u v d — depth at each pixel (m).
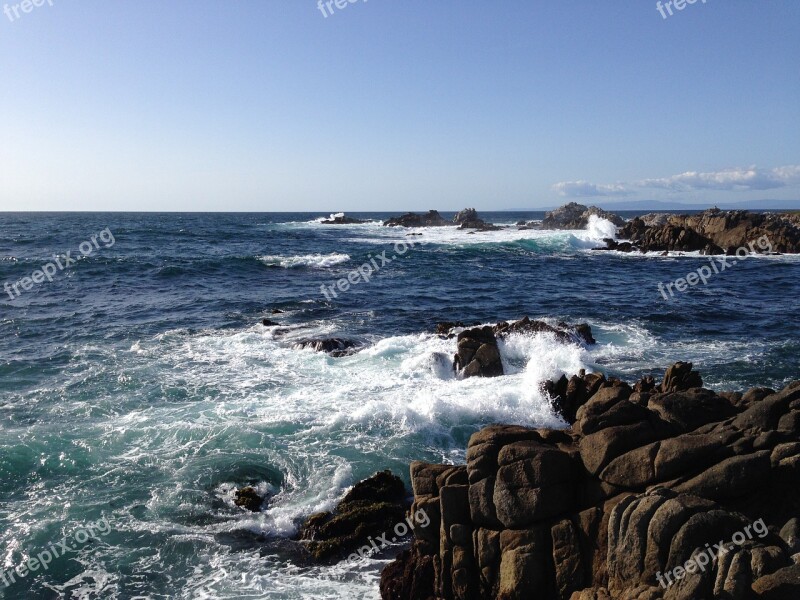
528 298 32.06
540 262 49.75
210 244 61.38
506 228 93.12
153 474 12.04
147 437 13.53
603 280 39.44
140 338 22.20
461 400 14.98
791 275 41.69
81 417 14.66
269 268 41.84
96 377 17.61
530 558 7.80
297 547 9.97
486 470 8.46
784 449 7.82
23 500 11.12
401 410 14.44
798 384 9.19
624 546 7.22
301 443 13.27
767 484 7.71
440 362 18.12
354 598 8.70
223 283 35.47
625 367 19.09
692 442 8.08
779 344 22.02
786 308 29.08
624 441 8.33
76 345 21.12
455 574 8.21
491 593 8.07
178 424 14.10
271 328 23.78
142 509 10.89
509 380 17.16
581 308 29.16
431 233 82.94
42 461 12.41
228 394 16.27
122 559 9.57
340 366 18.77
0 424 14.12
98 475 11.97
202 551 9.80
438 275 40.88
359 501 10.86
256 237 72.94
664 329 24.58
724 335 23.58
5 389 16.56
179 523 10.52
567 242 63.72
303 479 11.90
